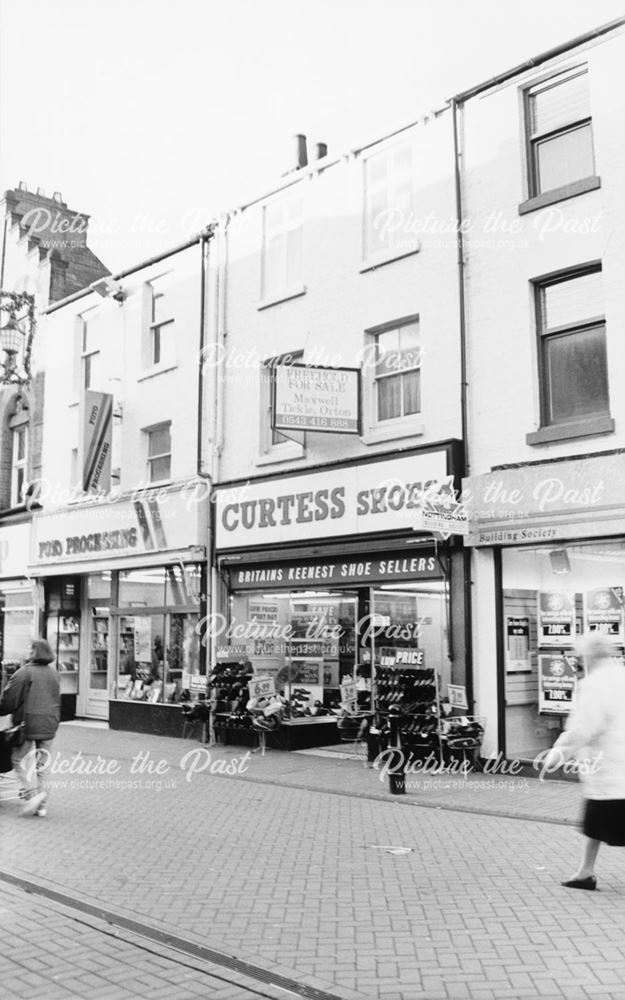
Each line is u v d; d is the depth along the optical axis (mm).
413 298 13789
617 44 11797
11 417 23312
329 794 11047
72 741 15977
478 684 12234
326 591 14711
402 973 5078
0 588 22219
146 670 17547
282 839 8578
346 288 14852
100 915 6195
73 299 20844
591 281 11953
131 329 19078
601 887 6730
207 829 9047
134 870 7406
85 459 18453
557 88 12625
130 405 18828
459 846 8211
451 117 13523
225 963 5270
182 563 16859
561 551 11781
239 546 15750
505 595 12266
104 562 18391
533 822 9227
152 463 18438
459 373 13023
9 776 11883
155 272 18656
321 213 15414
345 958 5328
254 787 11578
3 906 6383
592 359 11891
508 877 7086
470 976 5023
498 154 12938
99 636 19922
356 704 13648
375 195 14734
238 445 16375
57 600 20469
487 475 12180
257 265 16531
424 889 6789
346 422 14000
